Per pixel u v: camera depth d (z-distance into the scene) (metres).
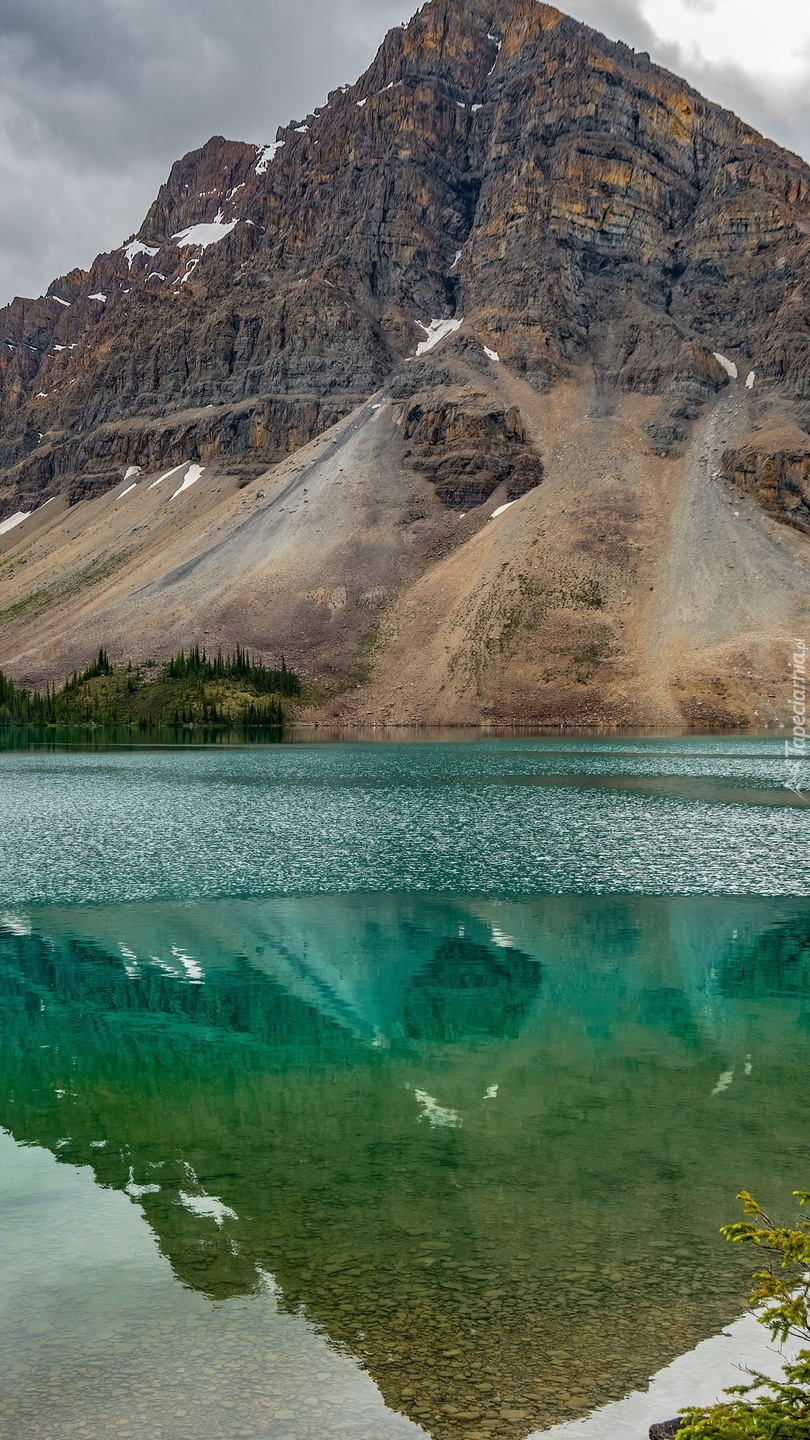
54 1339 11.21
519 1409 9.92
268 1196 14.82
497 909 37.41
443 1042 22.77
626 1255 12.97
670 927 34.56
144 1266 12.77
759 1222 13.76
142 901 38.59
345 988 27.27
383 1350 10.96
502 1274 12.52
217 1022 24.27
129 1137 17.22
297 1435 9.58
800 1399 8.55
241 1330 11.36
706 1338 11.12
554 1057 21.77
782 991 27.20
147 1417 9.91
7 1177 15.56
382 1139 17.05
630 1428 9.60
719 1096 19.14
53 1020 24.39
